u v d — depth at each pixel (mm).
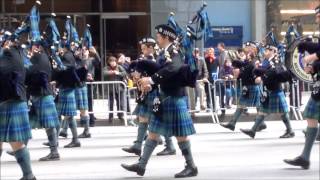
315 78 8062
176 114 7688
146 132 9961
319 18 8195
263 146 10773
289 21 21734
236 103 14930
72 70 10586
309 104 8172
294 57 10703
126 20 20859
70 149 10805
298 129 13273
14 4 20422
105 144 11414
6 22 20375
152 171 8523
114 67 15406
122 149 9906
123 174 8367
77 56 11617
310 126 8297
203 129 13586
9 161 9750
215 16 21750
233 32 21844
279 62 11422
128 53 20859
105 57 20781
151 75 8148
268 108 11656
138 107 9727
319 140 10891
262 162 9156
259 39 21641
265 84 11594
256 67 11914
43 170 8766
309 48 7914
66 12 20672
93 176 8258
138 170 7957
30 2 20484
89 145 11289
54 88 10688
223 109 15352
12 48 7227
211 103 15242
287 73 11305
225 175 8133
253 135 11805
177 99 7707
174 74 7598
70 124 10977
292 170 8438
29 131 7367
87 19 20844
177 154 9992
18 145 7297
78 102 12016
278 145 10867
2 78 7113
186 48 7824
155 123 7809
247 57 12602
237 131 13188
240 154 9945
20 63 7223
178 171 8500
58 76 10586
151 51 9031
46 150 10812
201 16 8461
